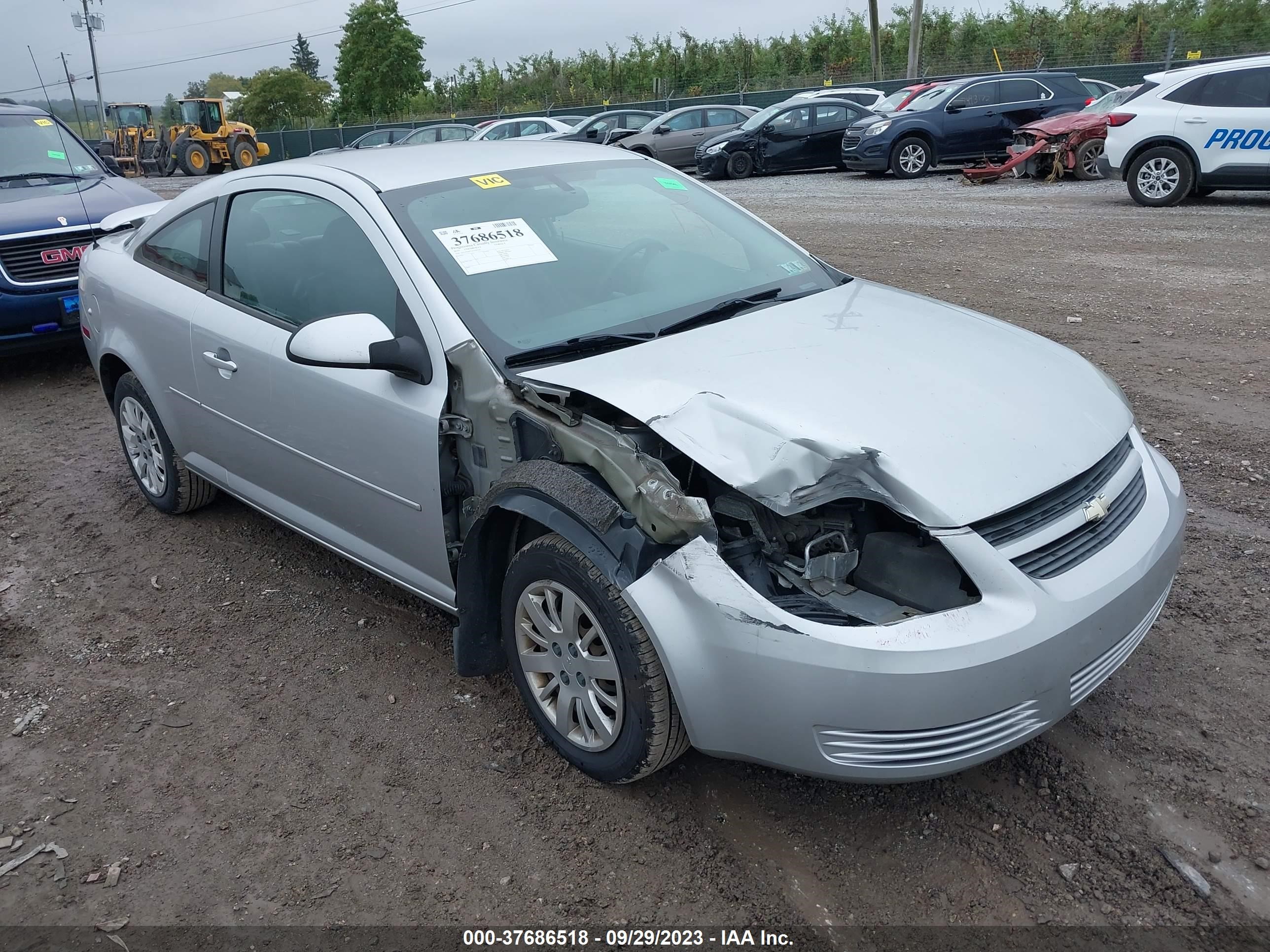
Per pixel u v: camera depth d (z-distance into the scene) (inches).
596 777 111.7
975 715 90.1
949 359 116.3
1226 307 292.0
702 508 95.2
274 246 146.1
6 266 265.4
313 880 102.2
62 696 135.6
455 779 116.3
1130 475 111.3
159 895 101.0
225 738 125.4
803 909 96.0
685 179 165.8
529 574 110.7
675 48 1817.2
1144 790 108.3
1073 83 709.3
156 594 162.7
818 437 96.4
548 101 1850.4
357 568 168.6
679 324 125.5
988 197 578.9
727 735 96.3
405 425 121.2
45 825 111.3
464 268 125.1
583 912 96.9
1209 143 474.6
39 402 270.4
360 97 2031.3
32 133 316.5
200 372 157.5
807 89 1334.9
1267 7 1391.5
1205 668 128.2
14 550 180.9
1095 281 336.2
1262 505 169.2
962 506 93.2
